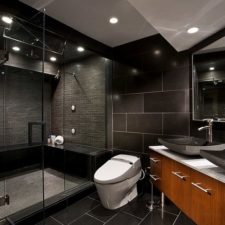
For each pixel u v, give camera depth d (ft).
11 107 9.02
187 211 4.04
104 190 5.80
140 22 6.28
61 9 5.47
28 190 7.22
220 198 3.06
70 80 10.26
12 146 8.89
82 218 5.67
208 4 3.87
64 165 8.93
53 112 11.09
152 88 7.31
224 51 5.32
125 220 5.55
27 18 5.30
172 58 6.85
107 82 8.55
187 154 4.45
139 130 7.64
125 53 8.14
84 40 7.18
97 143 8.98
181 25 4.81
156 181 5.62
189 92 6.45
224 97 5.38
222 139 5.57
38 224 5.32
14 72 8.93
